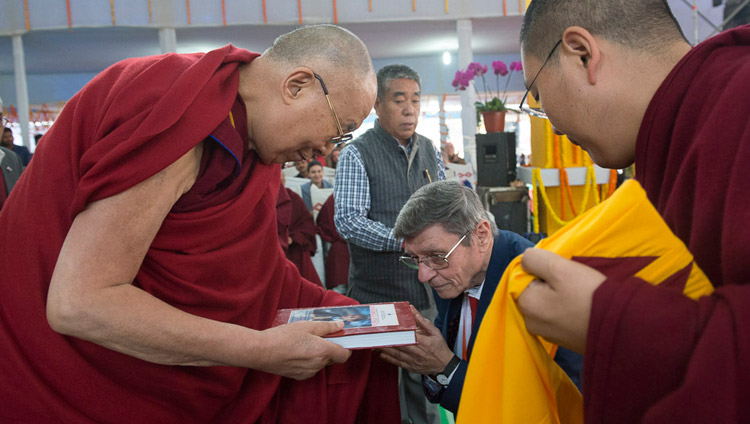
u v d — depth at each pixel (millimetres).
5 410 1112
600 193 3451
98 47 8562
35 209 1106
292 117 1198
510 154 3711
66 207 1104
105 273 994
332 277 4543
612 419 705
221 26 7250
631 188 793
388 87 2348
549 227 3410
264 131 1222
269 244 1439
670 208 839
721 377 623
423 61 10766
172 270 1165
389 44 9242
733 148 734
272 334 1186
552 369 994
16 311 1110
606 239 795
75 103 1172
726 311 643
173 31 7277
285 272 1563
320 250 4867
